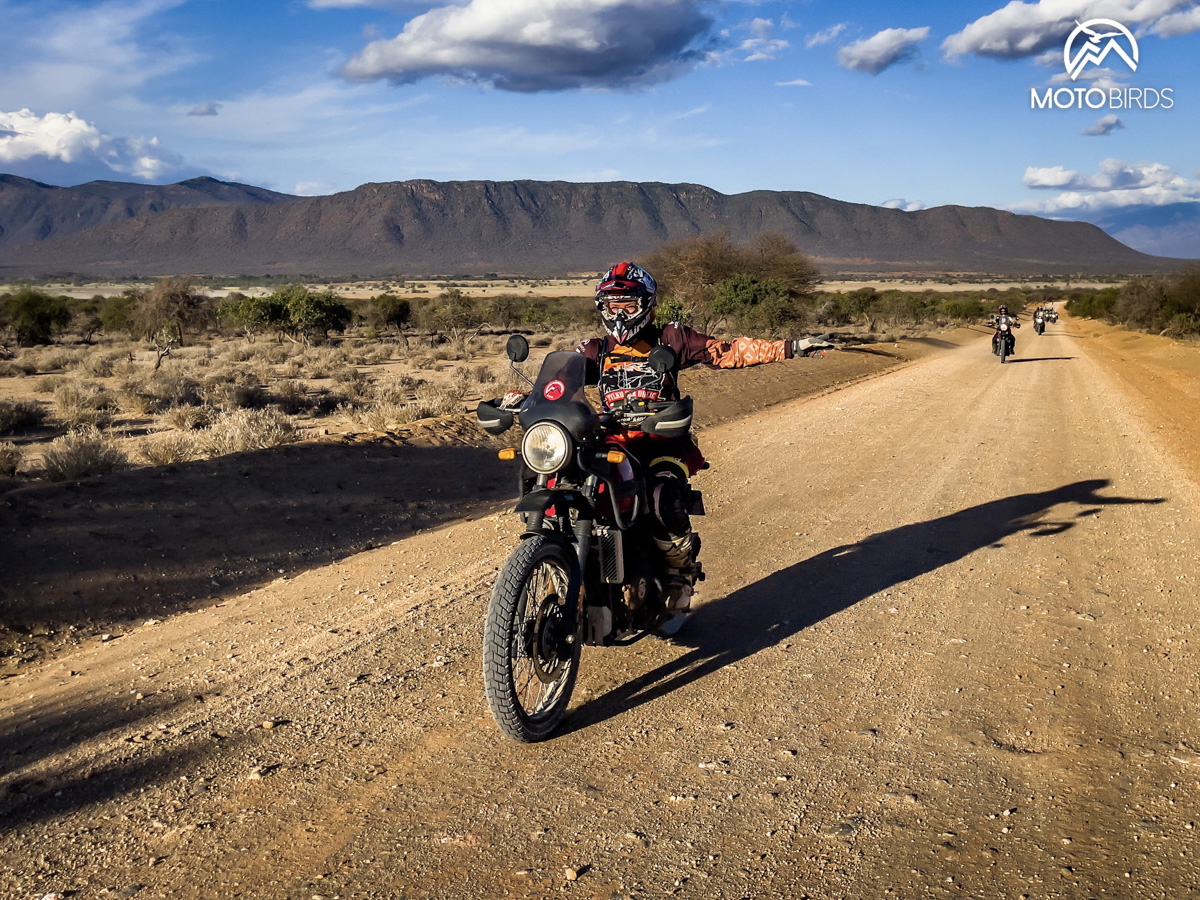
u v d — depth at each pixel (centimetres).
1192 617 508
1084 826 296
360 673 465
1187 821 296
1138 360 3117
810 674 445
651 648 492
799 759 354
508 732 363
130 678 479
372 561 706
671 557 450
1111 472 957
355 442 1060
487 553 705
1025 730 375
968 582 594
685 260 5084
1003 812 308
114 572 640
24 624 562
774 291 4447
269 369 2873
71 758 380
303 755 372
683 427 414
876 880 270
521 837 303
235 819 321
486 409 432
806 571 629
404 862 289
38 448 1410
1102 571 610
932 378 2247
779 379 2075
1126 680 425
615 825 309
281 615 578
